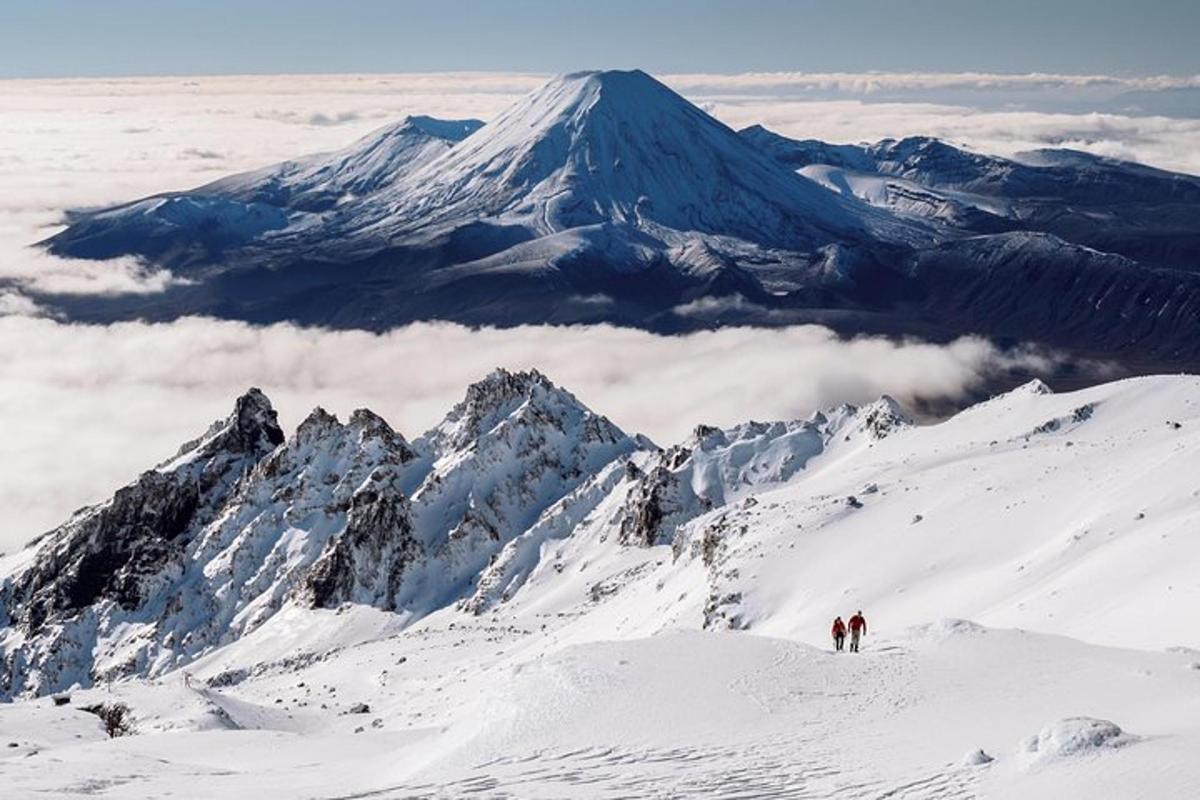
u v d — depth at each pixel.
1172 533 72.62
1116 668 42.34
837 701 40.09
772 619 95.12
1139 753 29.62
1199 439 96.00
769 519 115.19
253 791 38.88
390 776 39.16
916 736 35.59
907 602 86.69
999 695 39.88
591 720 38.75
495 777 34.06
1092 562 75.38
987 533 95.62
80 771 45.66
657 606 124.31
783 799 30.94
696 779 32.75
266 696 143.50
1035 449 120.50
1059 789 28.56
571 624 148.75
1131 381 152.12
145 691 90.25
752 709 39.28
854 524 107.69
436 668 142.50
